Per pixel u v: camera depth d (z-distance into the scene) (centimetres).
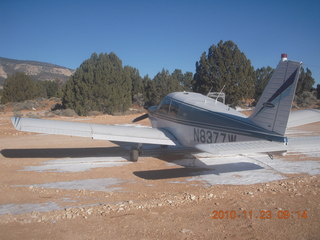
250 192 566
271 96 671
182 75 5428
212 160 930
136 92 4438
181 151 1088
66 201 536
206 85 3300
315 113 869
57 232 394
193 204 506
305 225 412
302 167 814
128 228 406
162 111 1033
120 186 648
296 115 854
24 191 596
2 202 530
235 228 405
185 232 392
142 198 554
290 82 633
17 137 1467
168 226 412
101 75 3164
